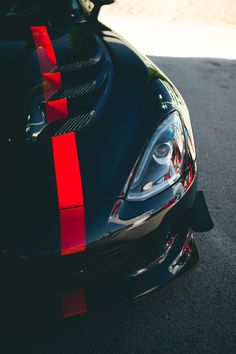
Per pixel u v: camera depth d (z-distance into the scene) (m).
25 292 2.99
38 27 3.77
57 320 3.14
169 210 3.12
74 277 3.00
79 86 3.36
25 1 3.88
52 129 3.16
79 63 3.50
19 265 2.89
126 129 3.18
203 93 7.08
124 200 3.00
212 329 3.50
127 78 3.49
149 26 11.77
